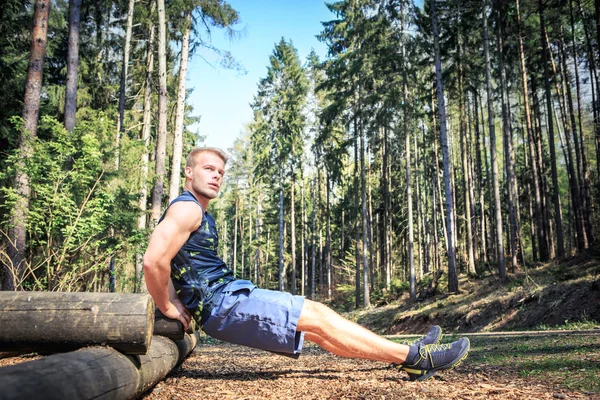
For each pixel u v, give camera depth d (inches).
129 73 754.2
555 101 1008.2
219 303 105.1
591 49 743.1
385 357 115.0
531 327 439.2
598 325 352.8
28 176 290.8
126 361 88.0
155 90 765.9
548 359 173.9
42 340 87.9
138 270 454.3
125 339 88.2
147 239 347.6
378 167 1378.0
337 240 1784.0
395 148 1290.6
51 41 599.8
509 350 228.8
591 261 568.1
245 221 2220.7
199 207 104.2
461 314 553.0
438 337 121.9
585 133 920.9
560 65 852.0
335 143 1288.1
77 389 61.8
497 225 653.9
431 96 1009.5
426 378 118.8
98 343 88.9
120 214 348.8
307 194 1813.5
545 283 523.8
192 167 107.9
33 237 323.0
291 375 156.4
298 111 1306.6
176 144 550.6
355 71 903.7
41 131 484.4
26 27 494.3
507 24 789.2
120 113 629.3
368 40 877.8
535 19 817.5
